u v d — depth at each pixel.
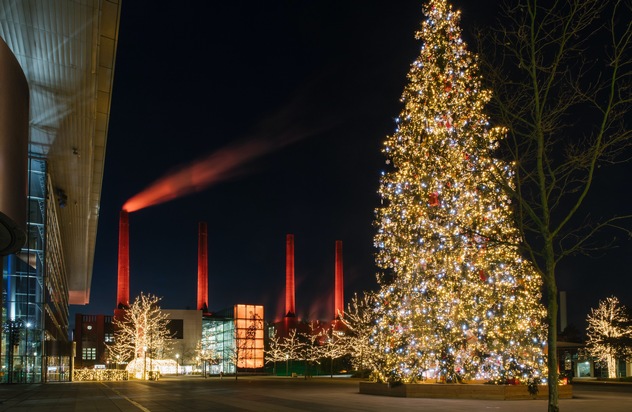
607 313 58.50
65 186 58.25
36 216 48.69
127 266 97.50
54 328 72.88
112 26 31.83
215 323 111.69
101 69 36.09
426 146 24.28
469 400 23.20
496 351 23.55
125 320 91.06
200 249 106.94
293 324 102.38
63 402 25.72
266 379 66.06
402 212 25.52
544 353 24.56
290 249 105.50
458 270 23.33
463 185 22.28
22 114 19.19
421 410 18.83
